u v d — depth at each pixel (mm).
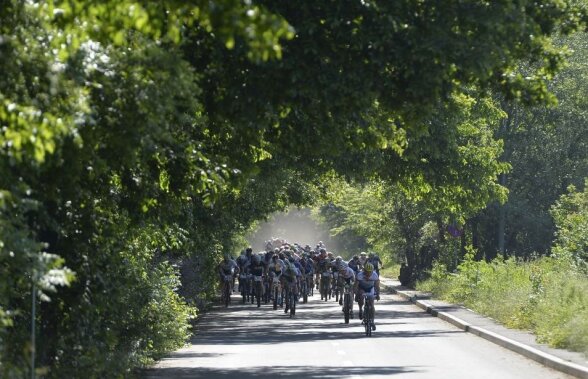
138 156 33312
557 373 47125
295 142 40219
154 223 40531
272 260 106375
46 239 35781
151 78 26875
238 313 98938
